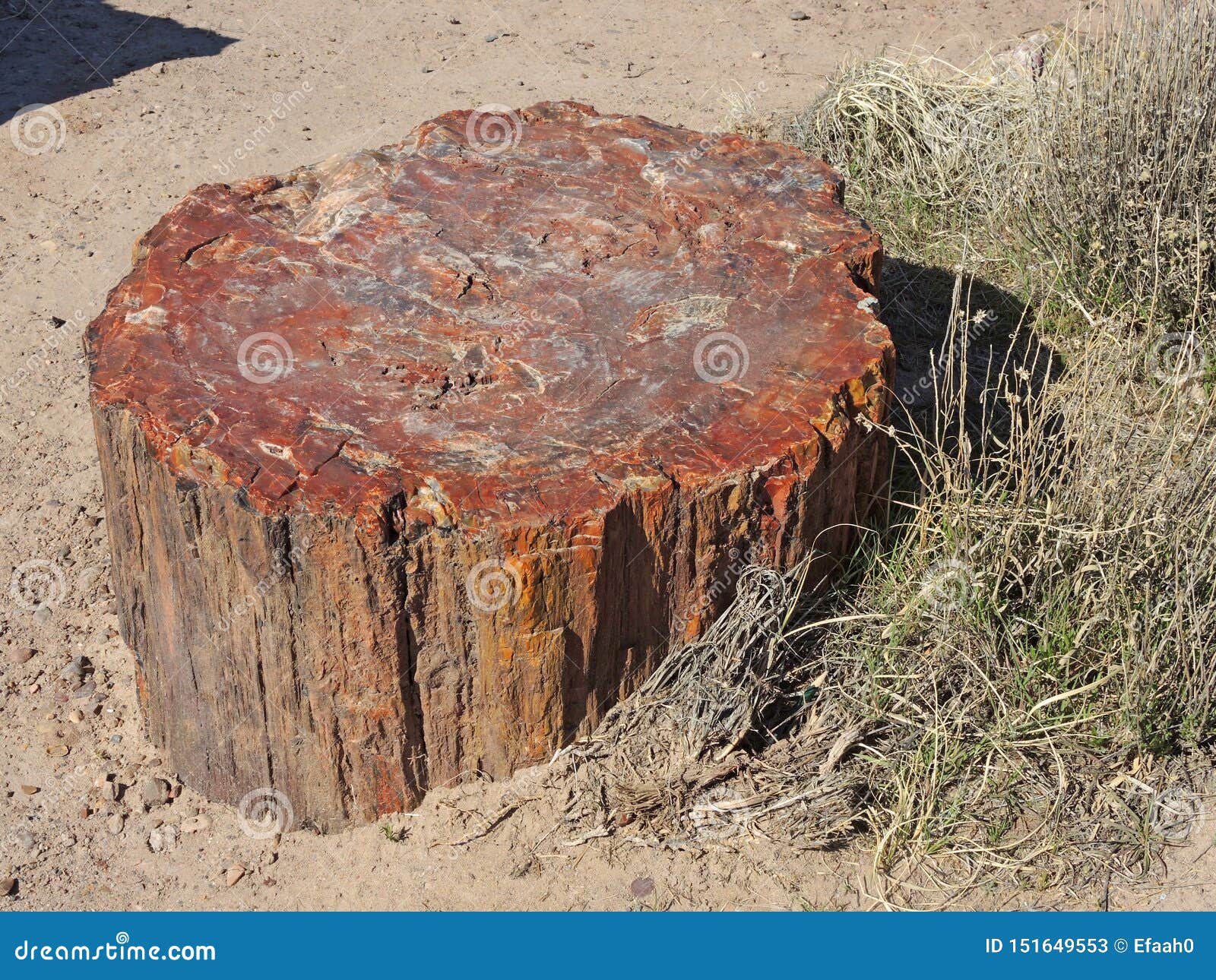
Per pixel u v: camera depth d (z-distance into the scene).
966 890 3.38
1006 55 7.30
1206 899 3.35
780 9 9.78
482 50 8.96
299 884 3.50
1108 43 5.62
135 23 9.21
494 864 3.46
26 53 8.56
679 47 9.06
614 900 3.37
